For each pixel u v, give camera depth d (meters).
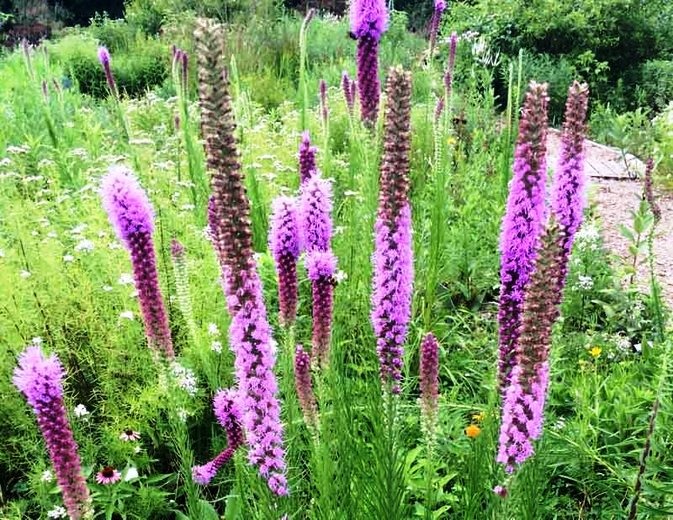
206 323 4.47
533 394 2.31
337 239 5.67
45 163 6.64
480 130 8.55
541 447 3.09
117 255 4.75
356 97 5.79
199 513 3.03
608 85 14.43
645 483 3.20
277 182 7.23
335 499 2.91
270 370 2.49
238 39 14.86
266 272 5.06
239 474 3.09
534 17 14.63
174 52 6.45
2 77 12.24
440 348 4.82
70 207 5.83
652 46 14.85
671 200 8.91
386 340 2.71
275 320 4.80
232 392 3.03
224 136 2.20
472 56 13.14
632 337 5.12
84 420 4.09
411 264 2.66
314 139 8.58
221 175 2.24
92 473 3.85
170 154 7.79
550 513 3.58
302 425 3.75
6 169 6.95
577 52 14.45
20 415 3.96
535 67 13.82
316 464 2.90
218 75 2.16
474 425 3.68
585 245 5.86
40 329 4.38
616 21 14.66
